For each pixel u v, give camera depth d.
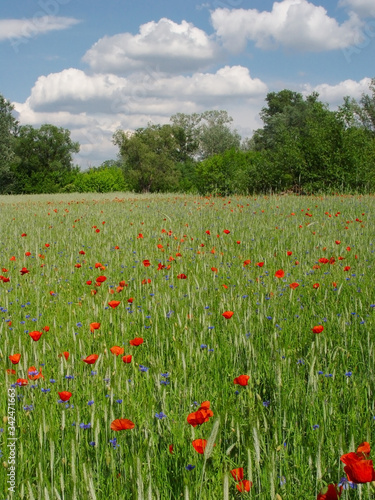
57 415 2.94
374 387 3.21
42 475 2.17
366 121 64.81
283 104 102.25
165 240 10.83
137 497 2.01
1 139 77.94
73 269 7.78
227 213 15.91
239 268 7.38
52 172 87.12
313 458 2.49
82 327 4.61
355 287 5.79
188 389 3.19
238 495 2.22
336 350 3.71
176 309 5.11
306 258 8.20
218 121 110.19
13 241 11.37
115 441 2.47
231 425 2.67
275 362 3.42
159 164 69.56
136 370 3.47
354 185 30.08
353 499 2.21
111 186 68.00
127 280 6.96
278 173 33.19
